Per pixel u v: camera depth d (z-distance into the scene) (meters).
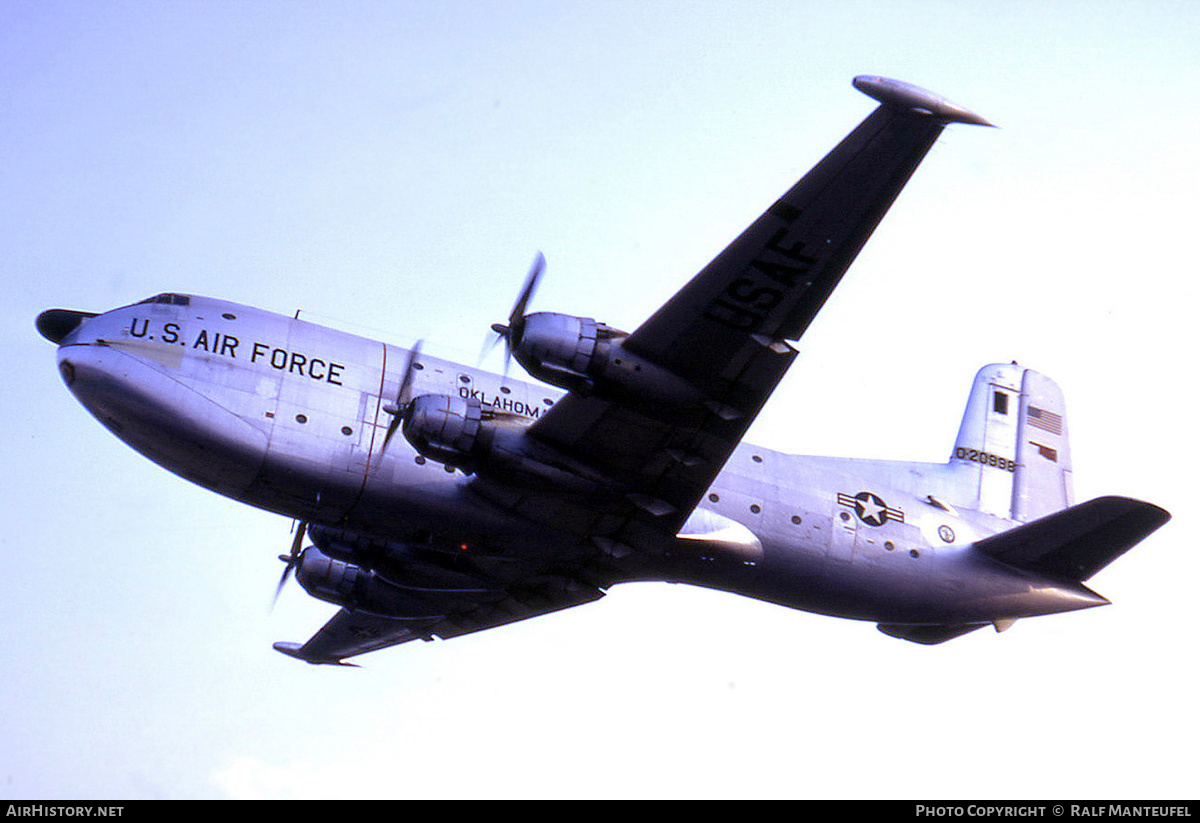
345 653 111.81
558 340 71.69
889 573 91.81
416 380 82.62
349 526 82.19
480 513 81.12
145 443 79.12
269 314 82.56
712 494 87.06
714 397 74.81
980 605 94.44
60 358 79.12
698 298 70.94
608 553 83.81
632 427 76.12
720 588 89.62
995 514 108.69
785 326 72.50
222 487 80.62
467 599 96.44
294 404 79.25
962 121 63.56
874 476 98.75
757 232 68.69
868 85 62.88
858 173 66.38
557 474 77.94
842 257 69.81
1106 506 88.31
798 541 88.88
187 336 79.38
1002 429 111.44
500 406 83.62
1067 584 95.44
